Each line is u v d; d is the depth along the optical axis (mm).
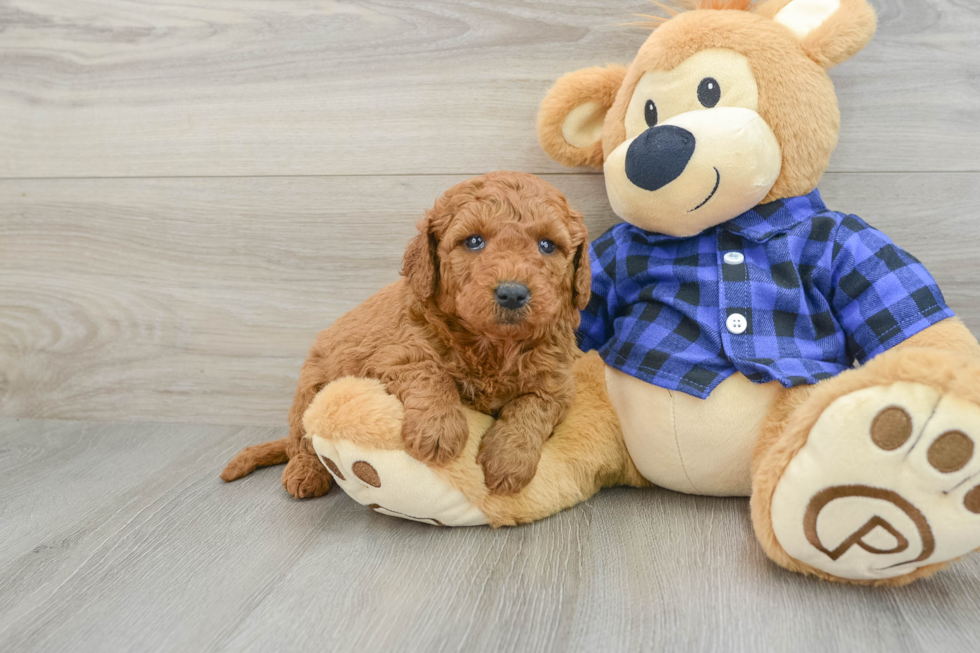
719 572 961
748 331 1131
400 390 1070
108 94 1637
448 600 899
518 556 1019
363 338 1191
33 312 1733
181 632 840
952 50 1372
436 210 1087
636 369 1188
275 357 1664
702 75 1160
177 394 1714
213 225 1641
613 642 801
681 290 1213
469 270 1012
